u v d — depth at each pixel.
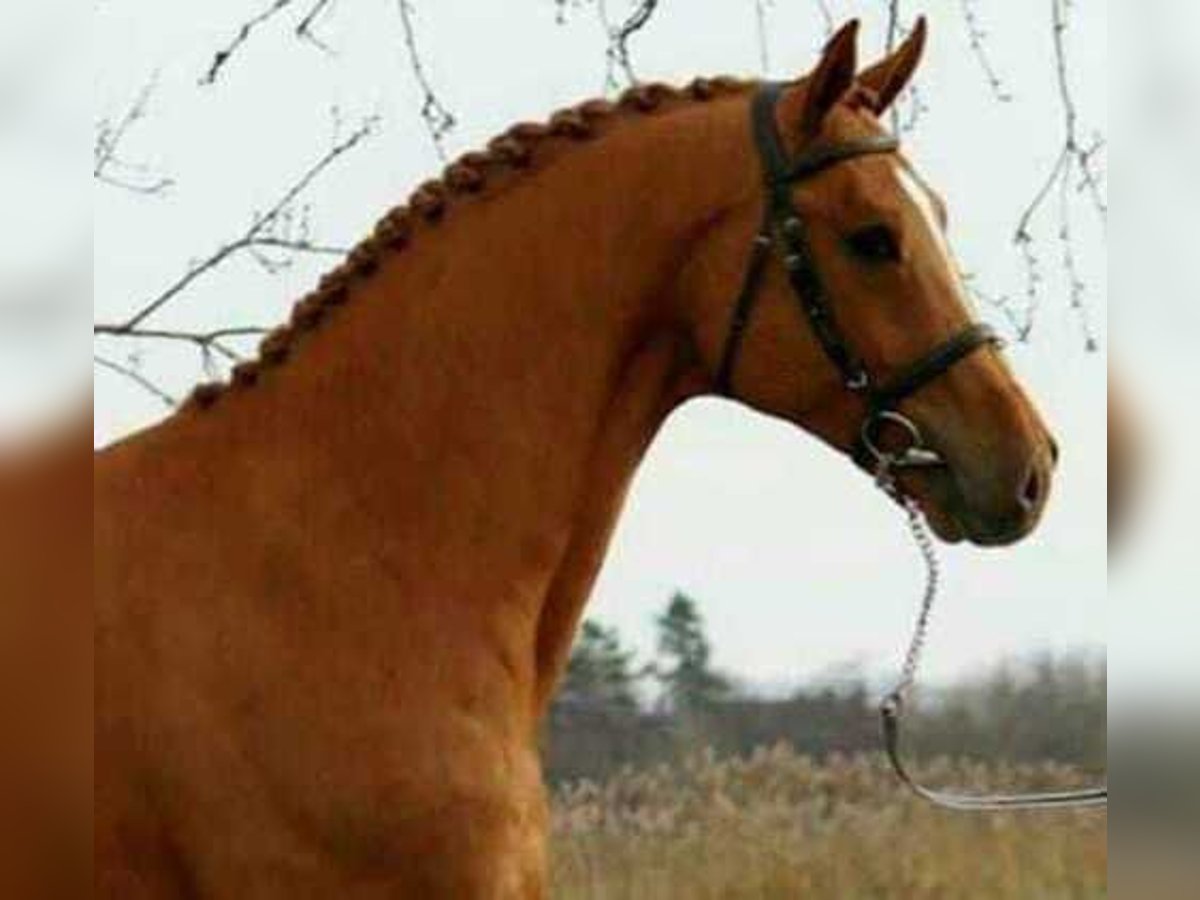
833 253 7.30
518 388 7.21
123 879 6.80
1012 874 15.95
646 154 7.38
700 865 16.52
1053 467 7.31
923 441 7.27
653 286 7.38
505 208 7.31
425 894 6.76
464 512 7.11
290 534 7.00
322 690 6.82
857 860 16.33
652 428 7.52
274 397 7.22
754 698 22.16
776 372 7.37
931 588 7.57
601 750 22.02
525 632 7.15
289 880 6.75
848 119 7.43
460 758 6.82
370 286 7.30
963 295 7.34
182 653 6.85
